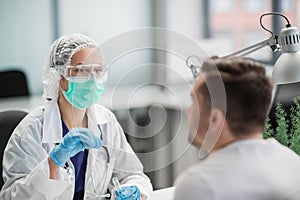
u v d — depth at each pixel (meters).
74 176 1.65
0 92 3.31
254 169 1.03
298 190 1.04
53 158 1.52
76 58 1.58
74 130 1.53
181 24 3.99
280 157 1.08
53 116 1.71
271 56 3.12
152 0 3.94
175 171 1.18
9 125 1.90
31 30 3.46
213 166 1.04
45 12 3.50
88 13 3.68
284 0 3.76
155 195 1.73
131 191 1.63
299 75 1.59
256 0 3.89
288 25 1.63
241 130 1.07
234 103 1.05
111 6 3.77
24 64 3.47
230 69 1.08
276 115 1.69
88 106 1.57
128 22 3.87
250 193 1.00
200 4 4.02
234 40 4.01
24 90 3.39
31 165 1.63
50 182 1.54
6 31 3.38
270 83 1.08
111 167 1.70
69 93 1.57
